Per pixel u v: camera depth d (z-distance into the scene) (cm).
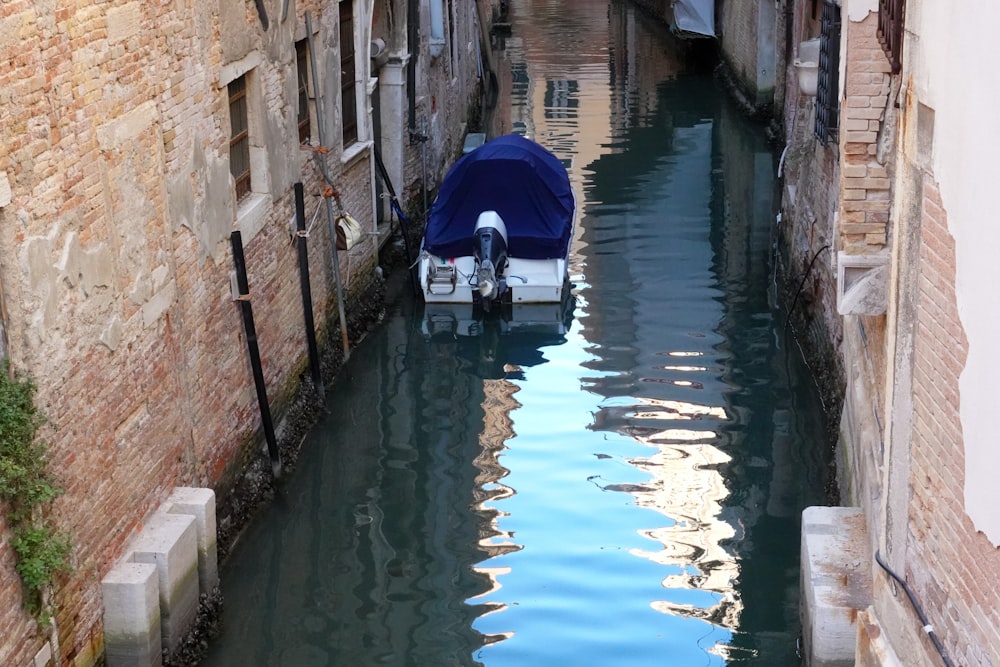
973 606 464
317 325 1165
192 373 820
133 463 719
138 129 731
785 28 2020
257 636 784
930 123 518
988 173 443
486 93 2622
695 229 1680
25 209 596
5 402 571
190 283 820
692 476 1002
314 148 1109
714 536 904
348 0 1328
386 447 1060
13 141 584
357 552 891
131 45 721
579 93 2641
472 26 2423
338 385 1185
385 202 1548
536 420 1116
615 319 1367
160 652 704
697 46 2955
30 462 584
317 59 1162
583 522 927
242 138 971
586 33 3438
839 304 717
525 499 967
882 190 705
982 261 450
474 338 1321
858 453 802
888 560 588
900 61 630
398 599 827
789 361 1238
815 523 725
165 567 705
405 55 1545
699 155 2088
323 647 773
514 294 1397
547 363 1251
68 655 638
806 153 1337
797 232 1359
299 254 1073
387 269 1495
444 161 1931
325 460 1036
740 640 770
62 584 629
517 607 815
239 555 878
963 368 474
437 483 993
